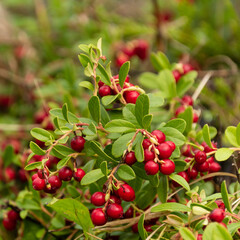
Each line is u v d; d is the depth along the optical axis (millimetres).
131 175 416
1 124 749
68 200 425
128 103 444
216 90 729
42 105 648
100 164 425
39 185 430
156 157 414
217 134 510
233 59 847
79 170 436
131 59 794
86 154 440
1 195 591
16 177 599
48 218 508
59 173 435
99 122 440
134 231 458
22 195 526
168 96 552
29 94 844
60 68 866
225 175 494
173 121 439
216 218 400
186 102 551
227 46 840
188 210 417
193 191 436
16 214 520
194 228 421
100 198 418
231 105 712
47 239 497
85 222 435
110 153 443
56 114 447
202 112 561
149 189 458
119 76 440
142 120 419
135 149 419
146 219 449
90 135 429
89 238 444
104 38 803
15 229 539
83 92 670
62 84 665
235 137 448
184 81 567
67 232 489
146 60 818
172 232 437
